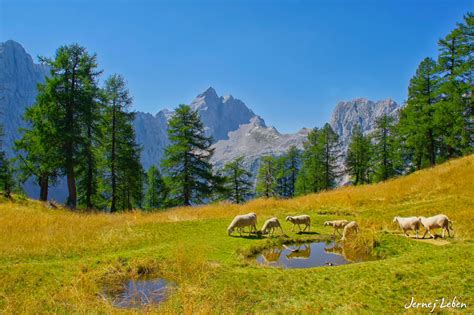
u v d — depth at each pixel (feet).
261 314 26.45
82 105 101.55
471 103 115.14
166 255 40.50
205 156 136.67
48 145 96.32
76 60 102.32
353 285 31.07
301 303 28.22
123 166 117.70
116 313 26.53
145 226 60.59
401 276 31.99
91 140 107.34
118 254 41.83
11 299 29.27
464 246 39.65
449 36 122.11
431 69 133.18
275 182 228.22
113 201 116.26
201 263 37.17
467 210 58.95
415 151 163.22
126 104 119.75
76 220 64.03
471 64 113.29
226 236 53.57
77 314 26.63
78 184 120.78
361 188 98.68
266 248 48.60
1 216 62.69
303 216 58.44
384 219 62.08
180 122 134.72
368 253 45.37
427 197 75.41
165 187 137.28
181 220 67.10
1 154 155.53
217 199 183.11
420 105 138.51
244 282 32.96
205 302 28.02
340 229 59.06
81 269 36.83
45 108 96.12
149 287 33.27
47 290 31.68
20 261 40.57
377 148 185.98
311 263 41.42
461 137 121.19
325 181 197.47
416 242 45.80
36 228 54.75
